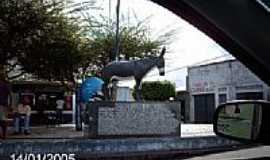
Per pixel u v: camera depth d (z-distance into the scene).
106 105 15.90
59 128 26.12
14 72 26.61
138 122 16.11
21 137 17.44
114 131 15.87
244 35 2.10
